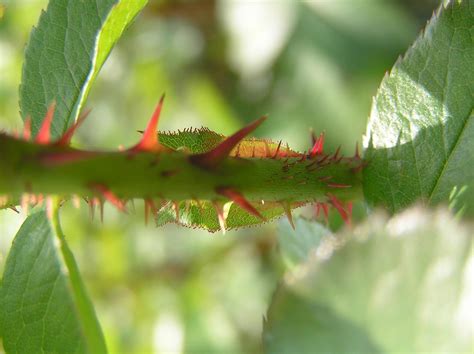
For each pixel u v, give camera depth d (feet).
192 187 0.31
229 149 0.31
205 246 0.97
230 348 0.91
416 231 0.22
